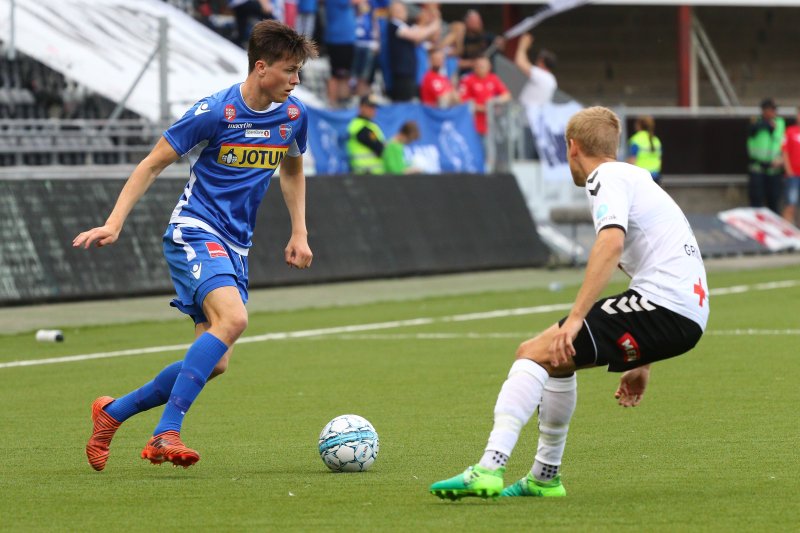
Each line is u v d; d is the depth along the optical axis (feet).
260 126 81.97
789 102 422.41
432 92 274.77
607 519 64.49
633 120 311.47
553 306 195.93
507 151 273.95
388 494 72.13
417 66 285.02
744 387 115.96
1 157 225.15
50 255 194.59
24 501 70.95
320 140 239.71
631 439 90.63
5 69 228.43
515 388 65.92
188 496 72.13
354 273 232.94
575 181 72.18
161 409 109.50
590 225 282.77
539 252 268.82
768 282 233.76
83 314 183.62
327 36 265.54
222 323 79.05
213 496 72.02
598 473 78.13
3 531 63.21
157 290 206.59
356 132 242.37
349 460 79.30
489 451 65.05
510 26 389.19
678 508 67.10
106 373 131.44
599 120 70.44
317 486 74.84
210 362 78.48
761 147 317.01
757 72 422.41
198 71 243.40
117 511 67.97
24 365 137.39
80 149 215.31
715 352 141.18
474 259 255.70
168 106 221.66
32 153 224.33
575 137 70.74
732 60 419.95
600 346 67.87
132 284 203.62
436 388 119.14
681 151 317.01
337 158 242.78
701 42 413.39
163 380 80.02
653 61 406.00
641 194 69.31
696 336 69.15
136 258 205.57
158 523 64.85
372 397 114.01
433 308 194.29
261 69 80.64
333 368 133.49
